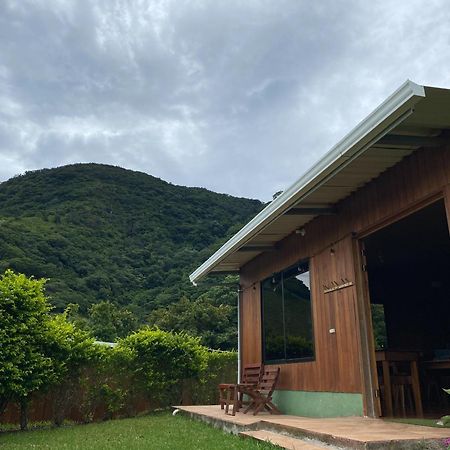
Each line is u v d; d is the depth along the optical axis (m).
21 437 6.90
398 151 5.21
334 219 7.02
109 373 9.70
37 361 7.72
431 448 4.02
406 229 7.96
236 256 9.84
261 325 9.48
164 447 5.44
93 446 5.77
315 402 7.14
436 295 11.66
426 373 8.08
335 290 6.87
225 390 8.88
